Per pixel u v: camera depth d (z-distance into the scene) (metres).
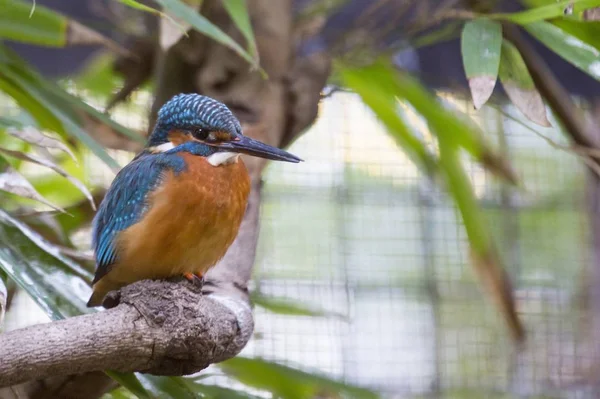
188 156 6.94
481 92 6.27
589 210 13.47
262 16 8.19
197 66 8.23
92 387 6.60
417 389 12.82
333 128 12.73
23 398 6.48
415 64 10.88
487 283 9.29
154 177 6.77
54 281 6.24
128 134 7.66
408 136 9.88
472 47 6.44
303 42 9.65
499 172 9.69
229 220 6.91
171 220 6.68
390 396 12.68
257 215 7.84
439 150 9.43
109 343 5.39
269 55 8.19
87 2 10.18
